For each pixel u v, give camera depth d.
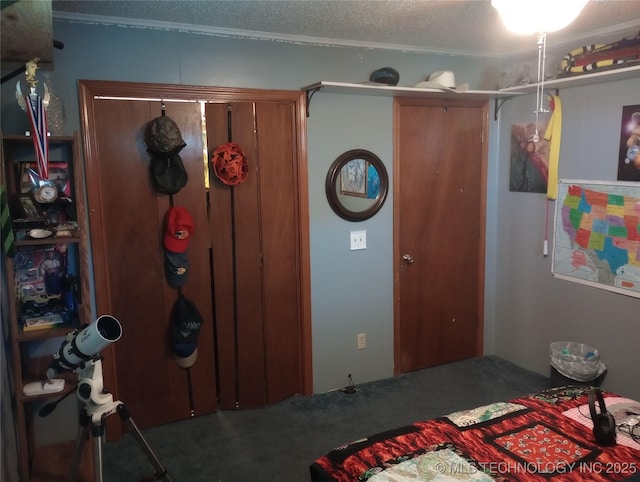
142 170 2.74
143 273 2.82
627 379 3.01
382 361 3.58
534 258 3.55
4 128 2.39
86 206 2.62
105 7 2.38
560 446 1.73
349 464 1.68
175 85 2.72
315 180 3.17
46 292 2.33
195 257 2.93
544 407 2.02
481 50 3.45
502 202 3.77
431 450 1.73
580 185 3.16
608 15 2.64
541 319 3.54
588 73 2.83
